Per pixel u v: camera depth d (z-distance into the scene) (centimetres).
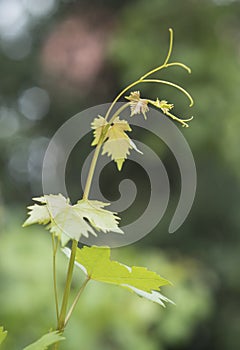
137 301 429
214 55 718
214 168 761
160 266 501
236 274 753
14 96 893
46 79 839
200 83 706
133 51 719
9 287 400
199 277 711
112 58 729
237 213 773
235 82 716
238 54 741
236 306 757
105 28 786
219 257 763
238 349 743
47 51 781
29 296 396
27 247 420
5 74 891
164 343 742
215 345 759
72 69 772
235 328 744
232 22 747
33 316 395
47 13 899
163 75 704
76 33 780
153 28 735
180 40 728
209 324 754
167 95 693
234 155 706
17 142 870
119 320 422
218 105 693
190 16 727
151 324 500
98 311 409
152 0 738
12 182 865
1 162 871
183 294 496
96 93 795
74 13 859
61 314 111
